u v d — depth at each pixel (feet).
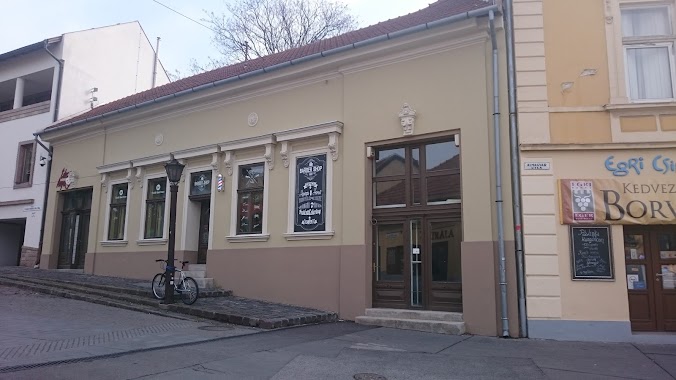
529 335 31.65
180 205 50.42
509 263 32.81
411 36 37.11
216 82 47.14
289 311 37.73
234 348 26.05
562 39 34.63
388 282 37.88
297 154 43.14
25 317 32.89
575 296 31.76
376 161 39.91
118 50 77.15
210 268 46.75
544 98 33.99
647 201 32.17
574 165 33.12
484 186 33.96
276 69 43.65
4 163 71.51
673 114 32.91
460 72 36.04
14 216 68.85
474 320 32.99
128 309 38.06
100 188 58.75
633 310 32.42
